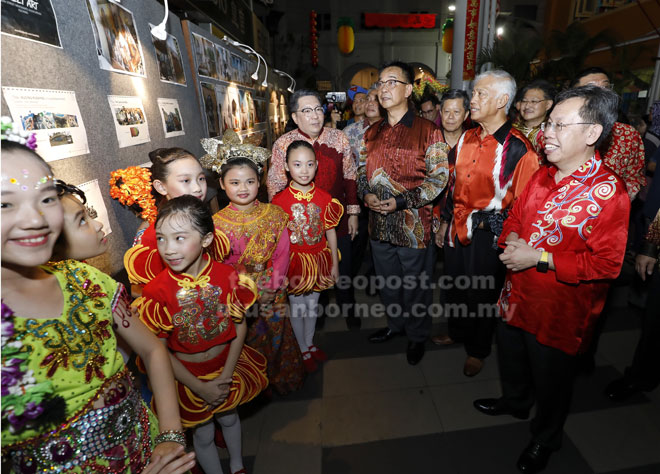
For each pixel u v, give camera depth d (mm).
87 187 1312
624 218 1275
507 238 1612
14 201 600
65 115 1214
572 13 12852
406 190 2203
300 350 2340
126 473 858
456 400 2133
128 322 936
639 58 7852
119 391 846
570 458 1740
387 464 1741
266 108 5402
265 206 1889
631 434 1866
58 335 725
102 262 1403
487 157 1936
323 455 1797
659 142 3289
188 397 1408
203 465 1546
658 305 1897
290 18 18516
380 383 2285
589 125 1253
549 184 1459
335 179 2484
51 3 1191
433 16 18422
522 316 1560
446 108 2684
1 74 976
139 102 1743
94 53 1412
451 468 1713
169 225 1186
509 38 6293
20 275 690
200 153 2473
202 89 2635
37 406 672
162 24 1795
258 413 2072
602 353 2496
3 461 709
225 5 4074
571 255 1360
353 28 17719
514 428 1926
